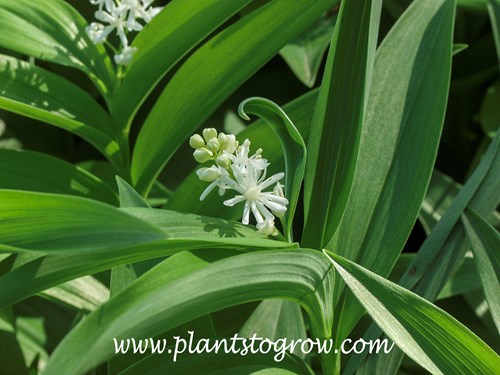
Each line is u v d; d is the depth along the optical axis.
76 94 0.20
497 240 0.15
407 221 0.15
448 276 0.16
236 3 0.18
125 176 0.21
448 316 0.13
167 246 0.12
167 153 0.20
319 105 0.15
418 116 0.17
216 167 0.14
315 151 0.15
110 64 0.20
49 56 0.19
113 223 0.10
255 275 0.11
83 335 0.10
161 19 0.18
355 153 0.14
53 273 0.12
